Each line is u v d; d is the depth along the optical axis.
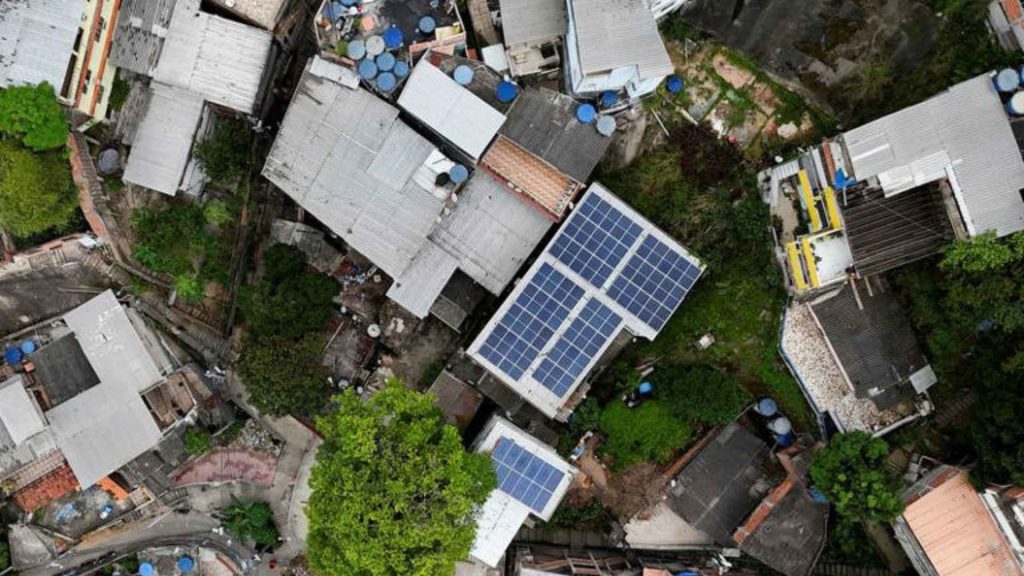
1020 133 30.72
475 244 36.22
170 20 33.84
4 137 31.81
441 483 31.03
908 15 33.56
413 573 30.30
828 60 34.53
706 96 36.09
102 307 35.22
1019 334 31.80
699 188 36.38
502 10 33.50
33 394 35.00
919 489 34.25
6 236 35.75
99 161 36.00
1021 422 30.38
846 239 33.00
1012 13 31.84
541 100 34.06
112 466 34.91
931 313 34.47
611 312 34.62
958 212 31.30
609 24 30.86
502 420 34.44
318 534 32.19
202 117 35.19
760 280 36.41
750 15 34.28
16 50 30.89
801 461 35.66
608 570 36.34
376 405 32.81
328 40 34.09
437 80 33.28
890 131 31.02
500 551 33.88
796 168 34.59
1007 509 31.38
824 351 36.31
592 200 34.62
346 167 34.78
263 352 35.00
